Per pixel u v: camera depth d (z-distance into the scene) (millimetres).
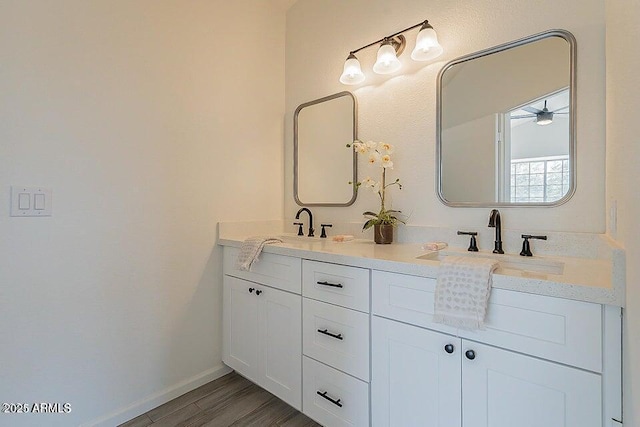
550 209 1412
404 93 1854
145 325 1735
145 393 1732
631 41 760
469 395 1077
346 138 2117
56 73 1442
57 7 1441
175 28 1848
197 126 1945
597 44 1306
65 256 1475
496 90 1546
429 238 1738
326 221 2227
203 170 1975
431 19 1753
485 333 1046
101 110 1573
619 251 835
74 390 1504
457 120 1660
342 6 2143
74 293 1502
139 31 1701
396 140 1886
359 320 1362
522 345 981
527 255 1390
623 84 860
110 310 1612
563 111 1377
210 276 2014
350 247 1664
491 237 1546
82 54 1513
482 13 1591
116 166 1624
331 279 1463
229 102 2107
